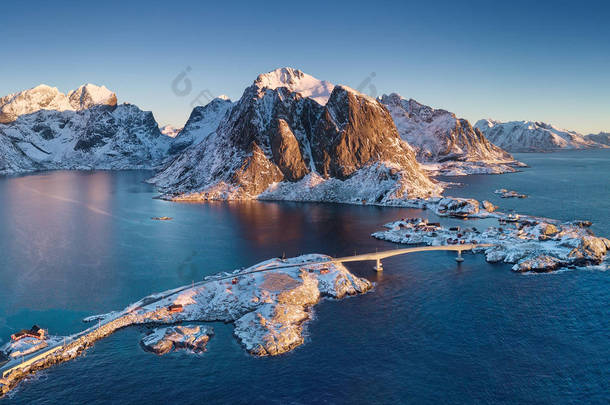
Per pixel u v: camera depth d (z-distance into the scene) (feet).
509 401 281.13
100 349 344.90
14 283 471.21
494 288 457.68
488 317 391.04
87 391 294.25
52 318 390.42
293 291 431.02
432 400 282.36
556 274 495.82
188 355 336.29
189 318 392.47
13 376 305.32
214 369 318.04
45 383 303.07
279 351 338.34
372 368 316.60
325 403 280.92
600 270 501.97
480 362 322.14
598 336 354.95
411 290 456.04
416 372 311.27
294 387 296.92
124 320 381.40
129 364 325.01
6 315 395.96
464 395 286.66
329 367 318.65
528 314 396.16
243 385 299.79
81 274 498.69
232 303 414.21
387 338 357.61
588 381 299.38
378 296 442.09
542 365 317.63
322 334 366.22
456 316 394.11
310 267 490.08
